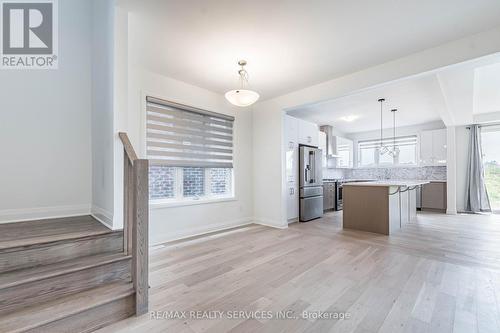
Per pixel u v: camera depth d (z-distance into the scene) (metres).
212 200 4.07
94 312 1.54
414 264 2.60
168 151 3.50
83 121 2.80
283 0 1.94
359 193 4.19
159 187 3.50
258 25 2.29
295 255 2.89
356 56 2.88
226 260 2.73
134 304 1.70
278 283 2.18
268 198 4.58
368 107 5.15
